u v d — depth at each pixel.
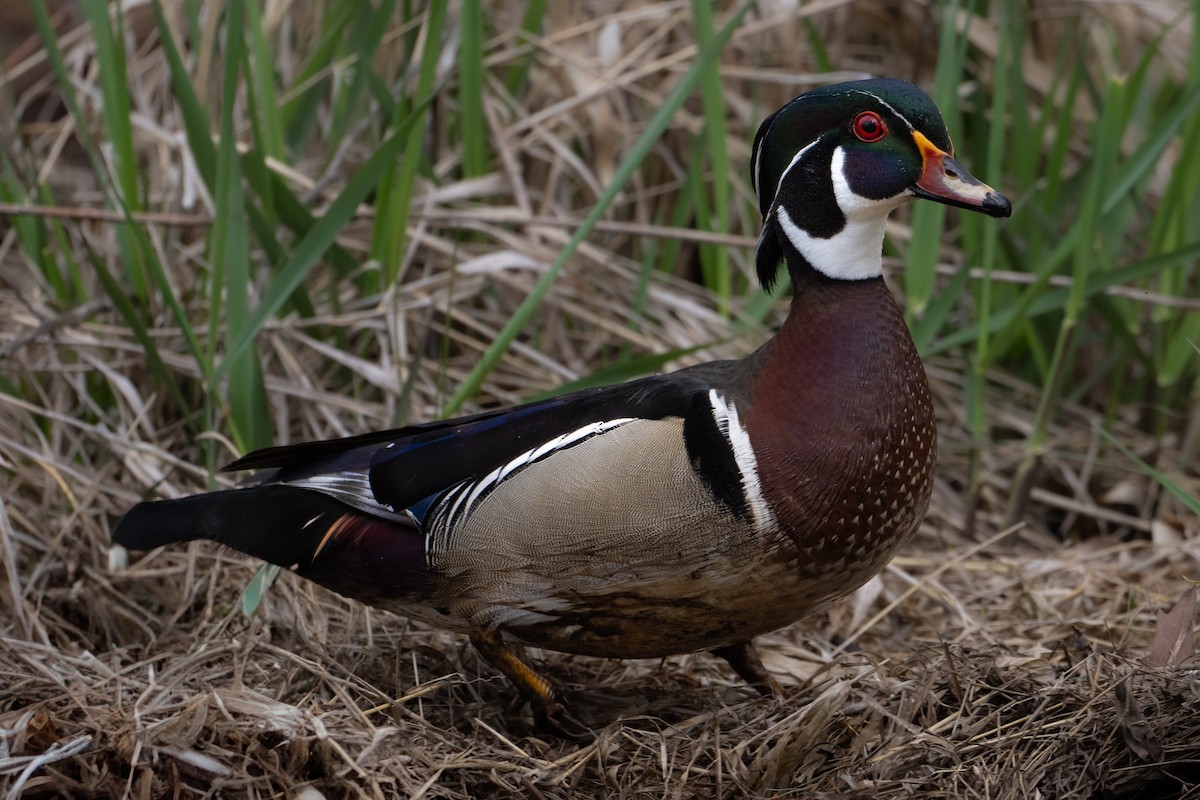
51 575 8.00
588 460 6.17
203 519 6.71
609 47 11.20
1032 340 9.95
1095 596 8.51
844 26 11.88
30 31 12.30
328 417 9.37
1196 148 9.30
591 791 6.20
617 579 6.22
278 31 11.24
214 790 5.75
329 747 5.84
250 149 9.27
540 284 8.38
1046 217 9.78
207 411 8.30
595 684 7.44
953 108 9.22
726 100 11.40
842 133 6.28
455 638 7.65
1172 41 10.92
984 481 10.09
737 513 6.05
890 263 10.11
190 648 7.20
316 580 6.86
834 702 5.95
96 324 9.56
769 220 6.53
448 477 6.44
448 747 6.28
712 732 6.41
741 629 6.48
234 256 8.27
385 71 11.13
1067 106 9.85
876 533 6.25
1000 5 9.41
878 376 6.19
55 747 5.82
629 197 11.35
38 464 8.55
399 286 10.16
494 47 11.62
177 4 11.16
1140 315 10.62
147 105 10.92
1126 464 10.06
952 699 6.52
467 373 10.17
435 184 10.42
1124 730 5.95
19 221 9.55
